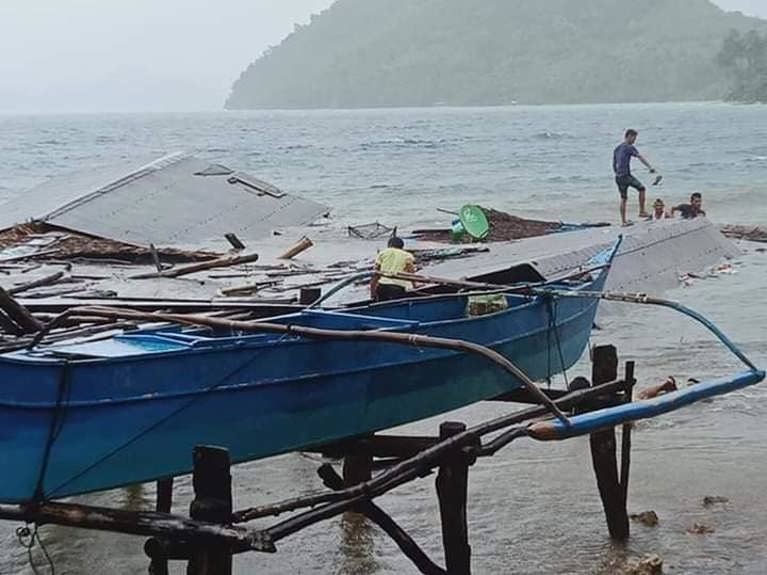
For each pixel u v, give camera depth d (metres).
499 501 10.40
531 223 24.88
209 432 7.92
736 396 13.54
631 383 9.88
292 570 9.02
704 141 86.56
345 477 9.77
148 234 22.20
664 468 11.13
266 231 24.25
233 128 134.12
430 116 194.75
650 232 23.28
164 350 7.78
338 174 53.97
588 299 12.57
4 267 17.47
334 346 8.55
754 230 28.64
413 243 21.59
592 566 9.00
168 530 6.71
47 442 7.20
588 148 76.81
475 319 9.93
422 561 7.81
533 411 8.74
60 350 7.76
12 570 9.11
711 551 9.23
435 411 9.70
